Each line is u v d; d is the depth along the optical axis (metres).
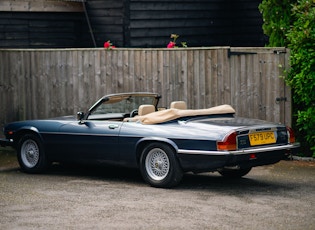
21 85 15.23
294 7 13.19
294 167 12.52
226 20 20.34
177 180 10.42
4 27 18.45
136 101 11.77
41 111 15.12
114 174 12.05
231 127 10.08
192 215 8.67
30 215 8.73
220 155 9.88
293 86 13.12
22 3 18.42
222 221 8.37
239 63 13.49
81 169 12.67
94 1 19.34
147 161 10.65
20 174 12.18
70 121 11.70
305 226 8.16
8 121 15.35
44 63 15.02
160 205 9.27
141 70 14.23
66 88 14.89
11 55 15.26
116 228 8.04
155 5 18.98
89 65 14.66
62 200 9.66
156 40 19.03
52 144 11.85
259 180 11.29
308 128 13.00
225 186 10.72
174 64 13.95
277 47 13.22
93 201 9.57
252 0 19.98
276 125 10.59
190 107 13.87
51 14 19.27
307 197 9.82
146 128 10.68
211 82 13.69
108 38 19.11
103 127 11.18
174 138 10.31
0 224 8.28
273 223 8.28
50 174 12.13
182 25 19.44
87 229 8.02
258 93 13.42
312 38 12.71
